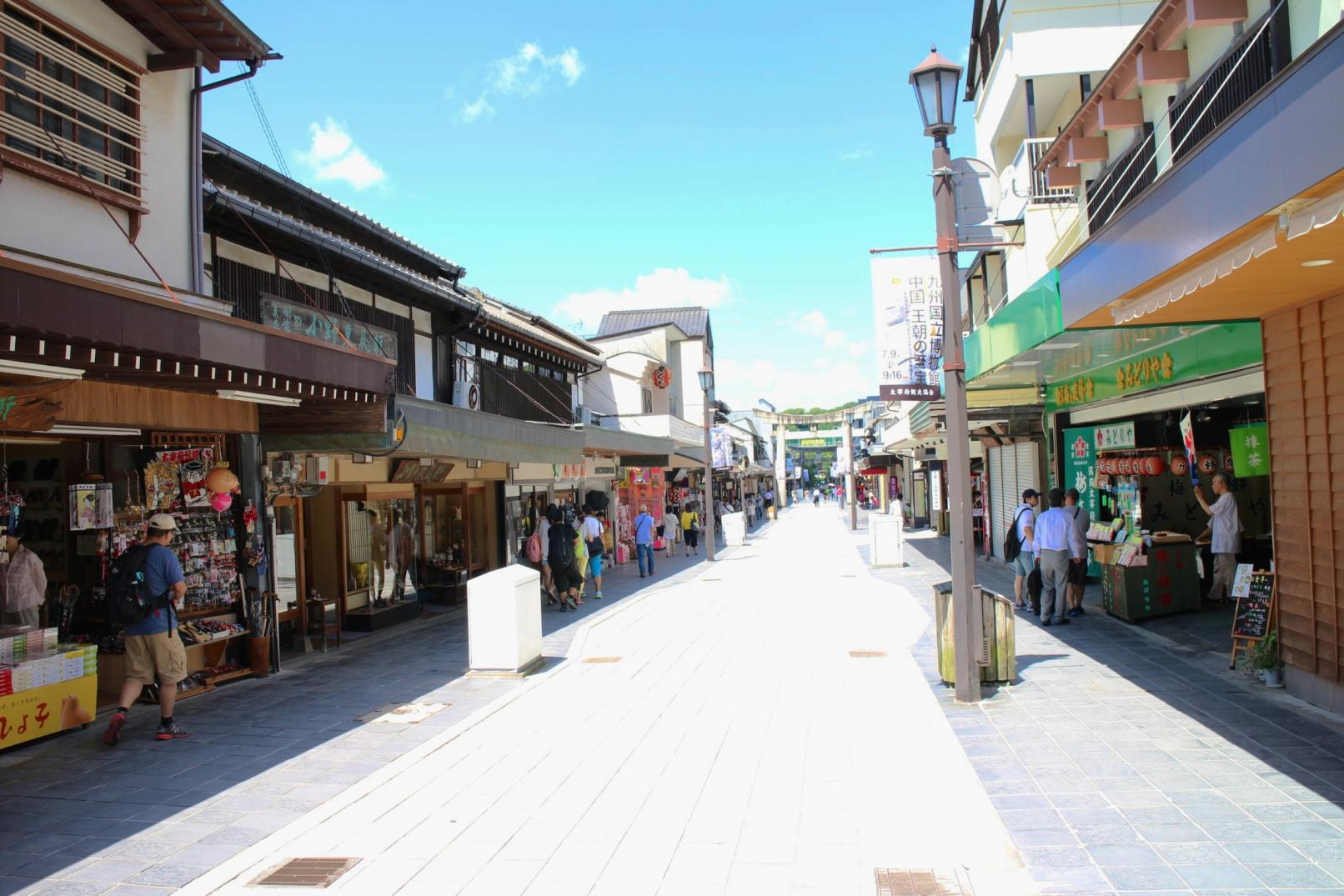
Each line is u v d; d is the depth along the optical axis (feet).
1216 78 29.45
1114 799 17.25
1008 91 48.11
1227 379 31.01
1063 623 37.65
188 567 30.89
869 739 22.56
